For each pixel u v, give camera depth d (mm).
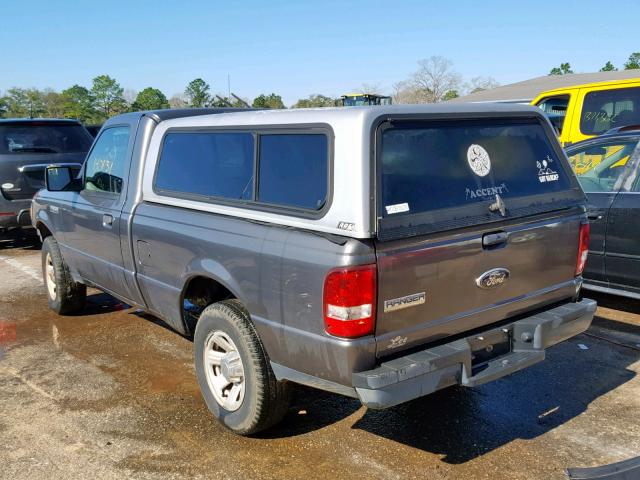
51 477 3420
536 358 3559
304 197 3236
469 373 3275
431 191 3215
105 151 5145
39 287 7582
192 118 4207
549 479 3338
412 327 3146
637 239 5492
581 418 4012
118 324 6086
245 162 3674
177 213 4125
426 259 3115
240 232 3527
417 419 4039
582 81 22172
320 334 3068
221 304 3752
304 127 3287
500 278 3469
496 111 3639
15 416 4145
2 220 9328
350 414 4109
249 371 3547
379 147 3035
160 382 4676
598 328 5656
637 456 3281
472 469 3443
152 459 3592
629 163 5711
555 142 3932
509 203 3518
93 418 4102
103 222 4930
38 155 9578
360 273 2910
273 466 3508
